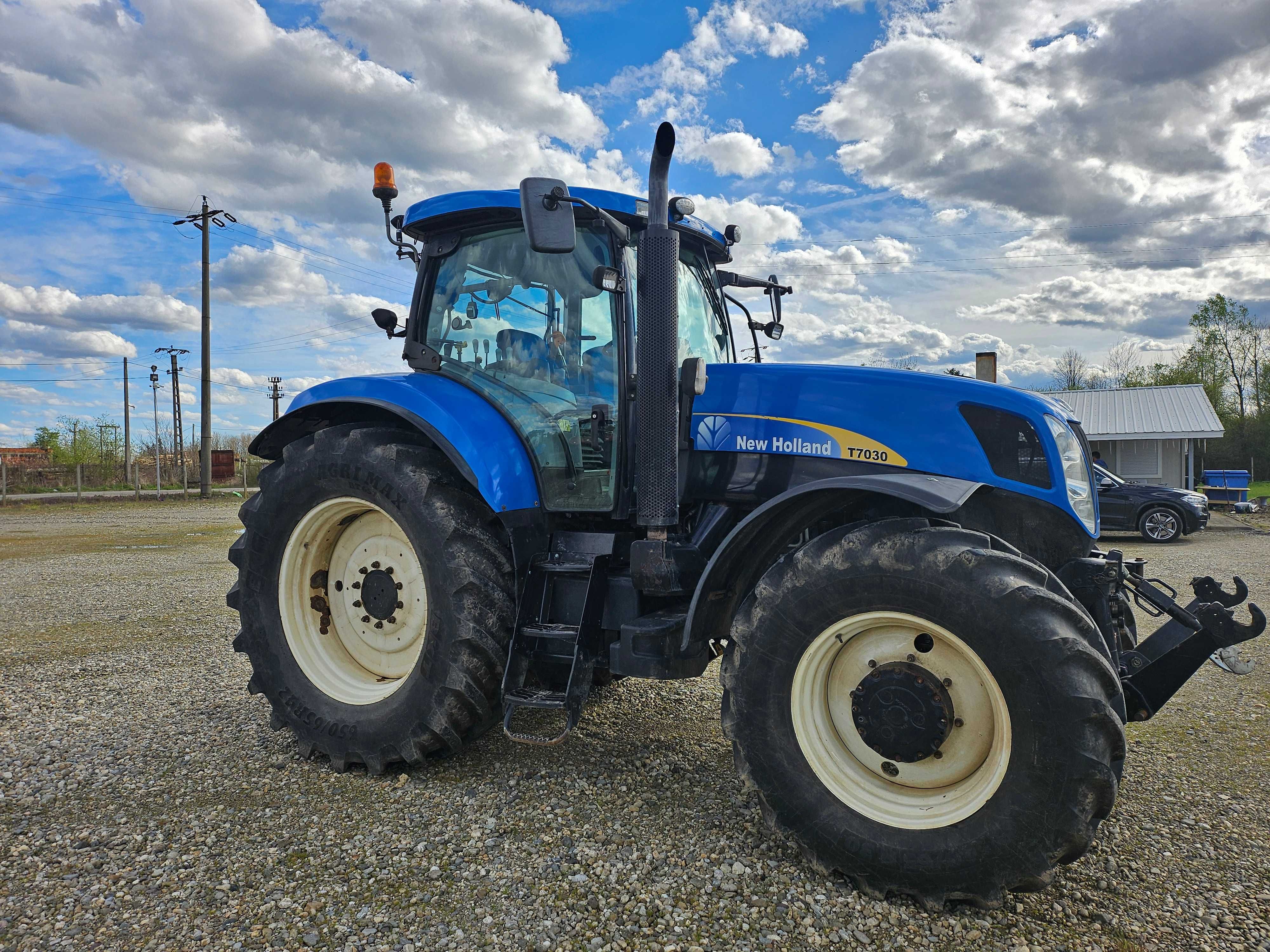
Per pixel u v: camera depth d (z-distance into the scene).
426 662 2.81
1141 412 21.31
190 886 2.16
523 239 3.21
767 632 2.28
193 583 7.73
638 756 3.11
